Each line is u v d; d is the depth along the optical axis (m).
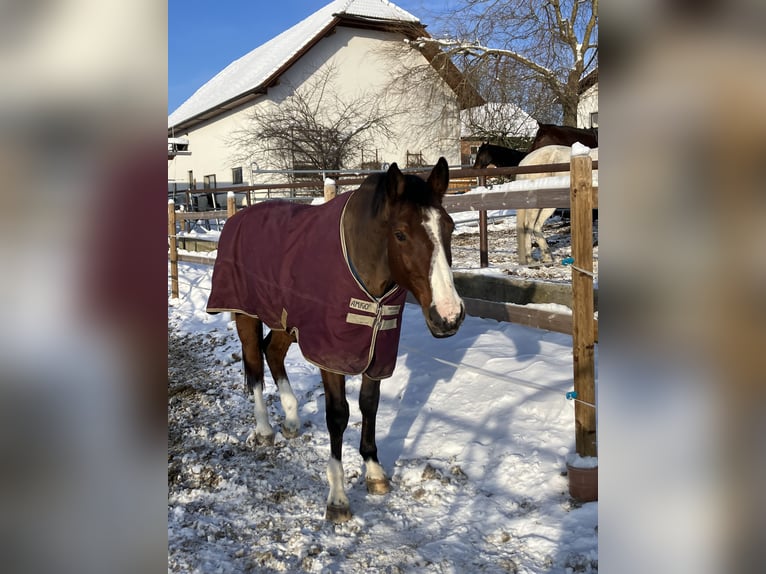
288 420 3.74
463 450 3.19
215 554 2.44
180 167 25.38
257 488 3.08
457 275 5.27
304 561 2.36
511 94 15.41
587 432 2.59
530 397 3.46
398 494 2.93
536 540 2.35
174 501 2.96
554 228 11.27
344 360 2.72
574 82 14.38
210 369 5.38
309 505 2.90
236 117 20.97
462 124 18.64
